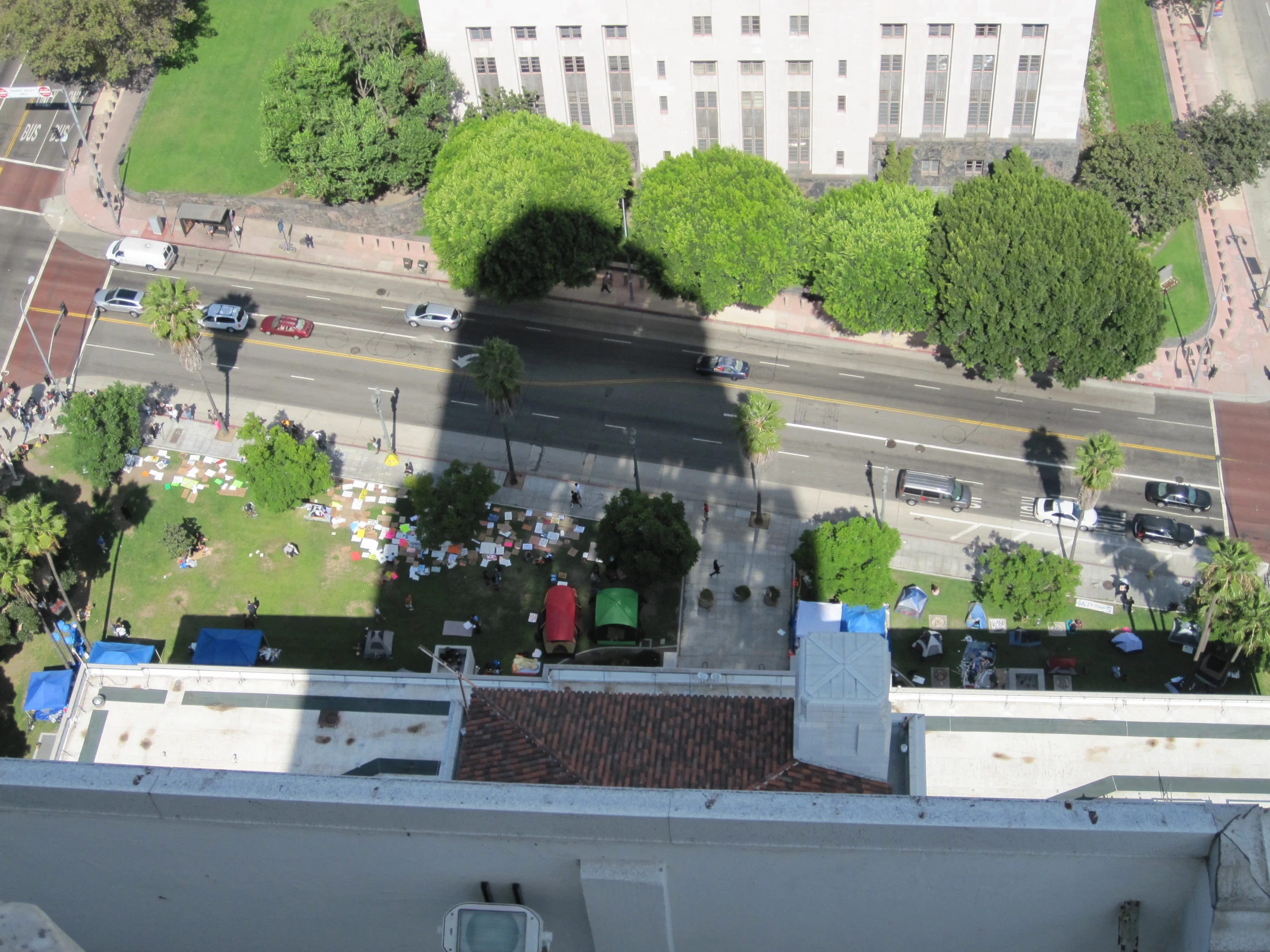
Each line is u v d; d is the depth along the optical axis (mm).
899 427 95688
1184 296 103500
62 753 59219
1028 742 56125
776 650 82500
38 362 101812
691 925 19984
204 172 115125
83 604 86312
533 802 17938
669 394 98562
